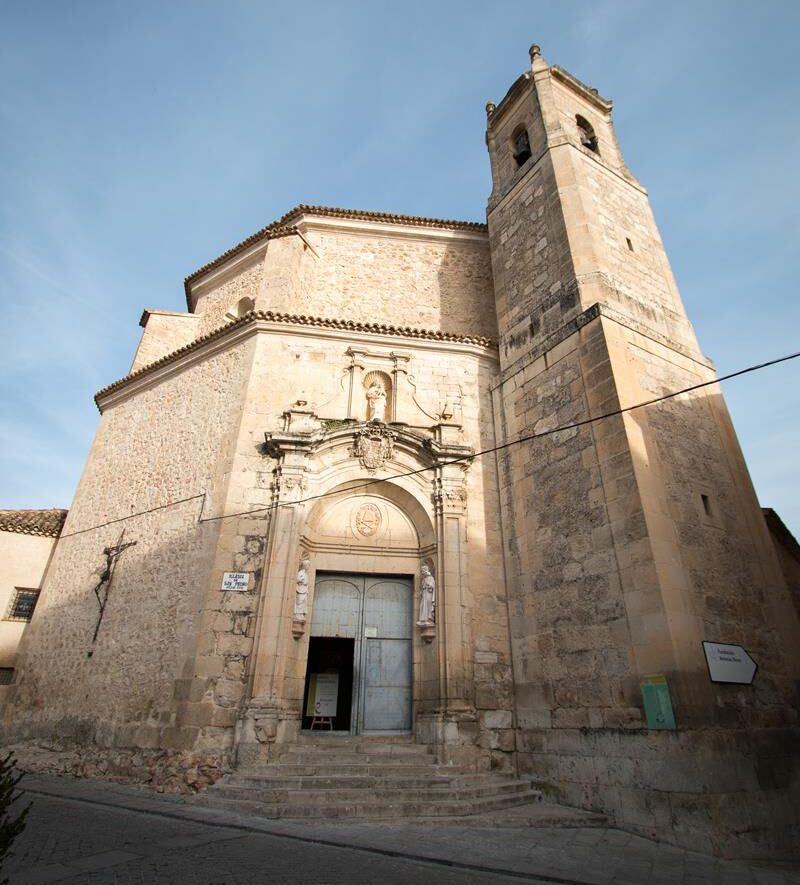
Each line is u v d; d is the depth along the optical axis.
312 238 18.61
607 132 17.20
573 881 6.08
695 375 12.88
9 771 4.79
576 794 9.46
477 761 10.62
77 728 12.27
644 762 8.55
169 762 10.07
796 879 6.66
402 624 12.73
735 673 9.16
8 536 18.56
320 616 12.46
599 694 9.62
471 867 6.39
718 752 8.21
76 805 9.01
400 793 9.03
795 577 14.42
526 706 11.05
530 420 13.09
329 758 10.24
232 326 14.61
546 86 16.45
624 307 12.70
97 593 13.96
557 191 14.43
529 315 14.15
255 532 12.02
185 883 5.42
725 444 12.28
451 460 13.16
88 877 5.54
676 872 6.54
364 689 12.09
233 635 11.02
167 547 12.98
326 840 7.18
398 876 5.96
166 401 15.80
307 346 14.36
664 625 8.84
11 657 17.48
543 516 11.94
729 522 11.08
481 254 19.08
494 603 12.22
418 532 13.16
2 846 4.49
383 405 14.30
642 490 9.91
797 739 9.41
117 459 16.19
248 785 9.19
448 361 14.95
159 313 18.80
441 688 11.16
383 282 18.17
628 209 15.19
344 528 13.02
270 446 12.70
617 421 10.70
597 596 10.18
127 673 11.99
